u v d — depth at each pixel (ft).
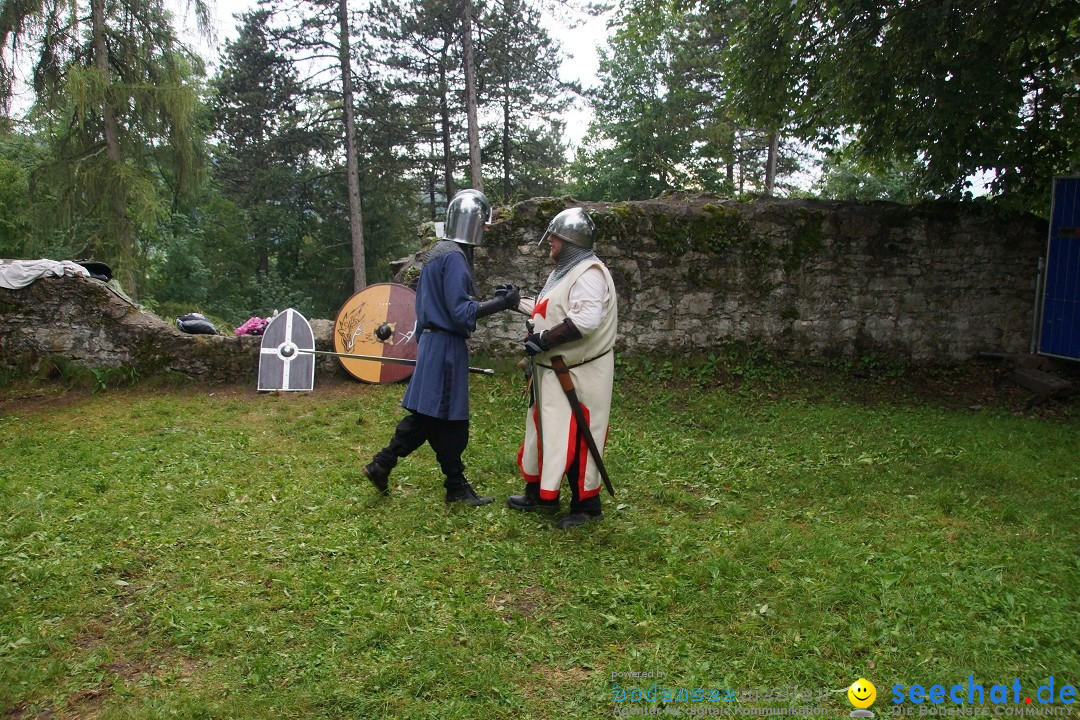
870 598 11.50
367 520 14.46
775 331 28.55
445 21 78.79
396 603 11.32
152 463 17.85
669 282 27.76
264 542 13.51
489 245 26.89
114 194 48.93
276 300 88.69
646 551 13.29
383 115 85.97
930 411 25.02
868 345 29.14
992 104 26.32
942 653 10.13
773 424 22.68
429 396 14.66
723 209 28.12
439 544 13.47
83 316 25.50
